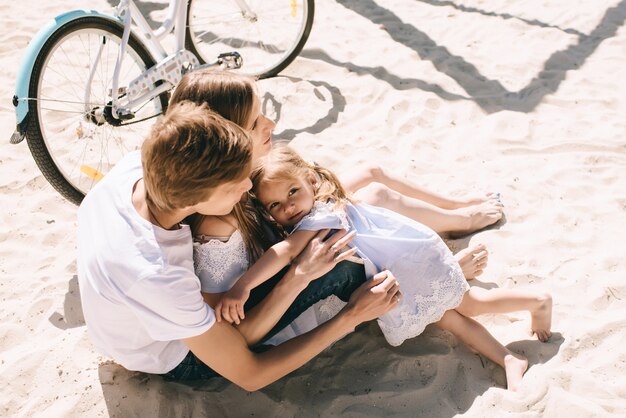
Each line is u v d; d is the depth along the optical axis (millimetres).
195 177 1653
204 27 5082
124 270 1779
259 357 2084
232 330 1999
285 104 4141
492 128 3850
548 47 4750
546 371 2221
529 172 3439
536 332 2434
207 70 2150
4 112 3951
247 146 1721
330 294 2287
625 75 4336
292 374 2346
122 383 2215
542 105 4078
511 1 5539
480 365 2369
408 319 2320
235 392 2254
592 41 4812
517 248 2906
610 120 3859
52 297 2666
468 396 2252
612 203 3145
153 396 2176
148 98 3309
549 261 2828
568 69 4473
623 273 2691
